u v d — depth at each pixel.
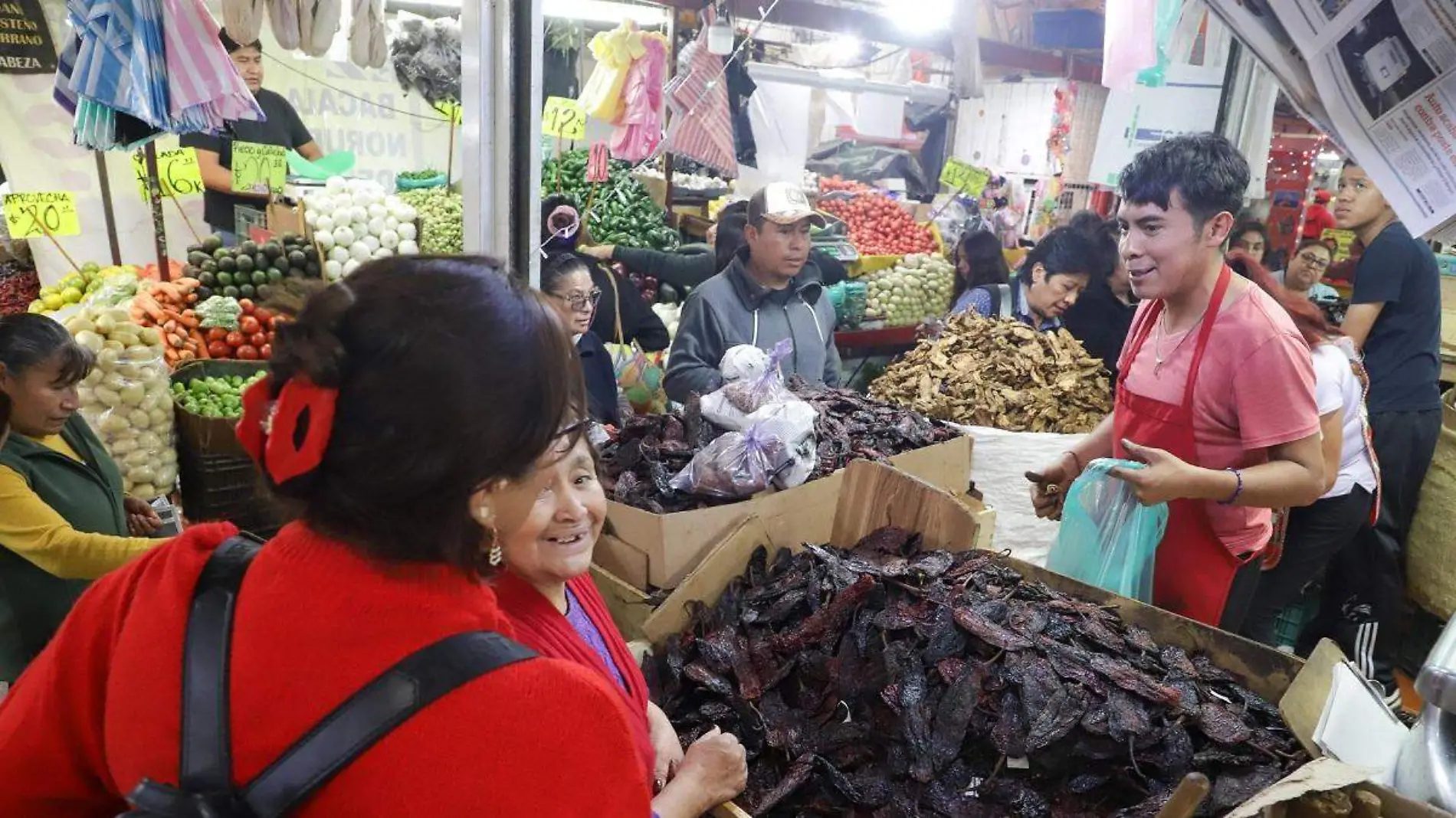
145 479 2.70
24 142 4.89
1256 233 3.38
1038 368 3.15
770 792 1.49
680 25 4.10
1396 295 2.98
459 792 0.64
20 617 2.07
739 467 2.04
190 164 3.83
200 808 0.62
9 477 1.93
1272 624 2.84
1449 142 1.25
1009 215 5.04
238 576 0.72
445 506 0.66
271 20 3.61
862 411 2.67
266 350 3.48
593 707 0.71
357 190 4.11
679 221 5.18
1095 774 1.47
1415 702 3.14
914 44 3.85
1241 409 1.82
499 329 0.65
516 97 1.90
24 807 0.80
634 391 3.31
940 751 1.50
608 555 2.07
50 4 4.80
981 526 2.14
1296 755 1.44
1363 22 1.26
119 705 0.71
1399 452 3.05
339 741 0.63
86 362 2.04
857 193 5.30
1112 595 1.82
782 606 1.83
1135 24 2.15
